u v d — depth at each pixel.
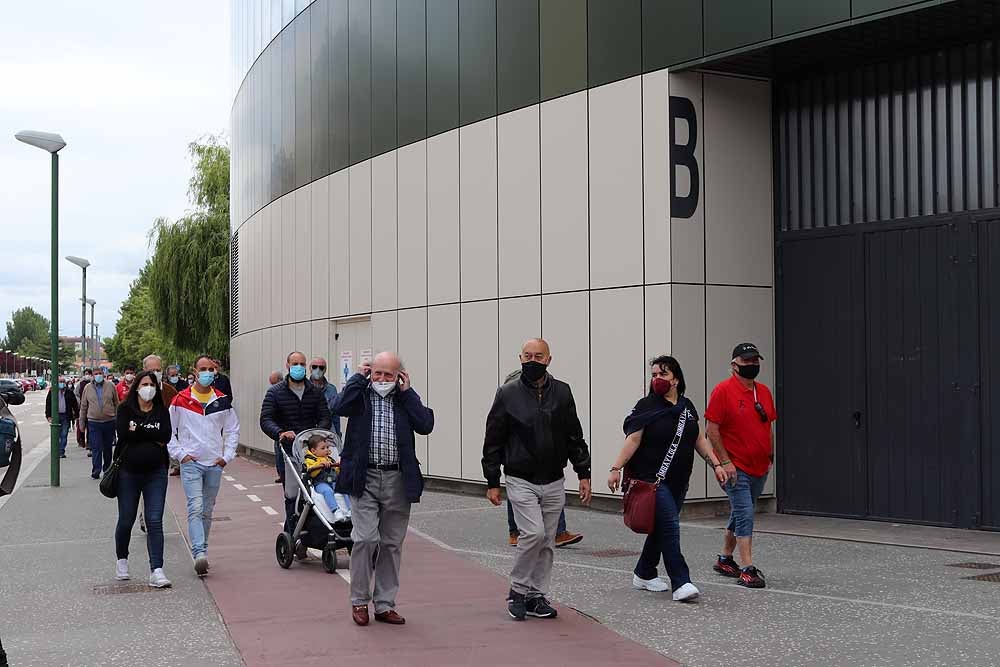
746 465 8.67
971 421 11.62
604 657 6.51
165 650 6.94
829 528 12.00
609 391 13.78
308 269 23.08
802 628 7.14
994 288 11.49
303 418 10.70
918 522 12.06
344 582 9.37
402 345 18.56
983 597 8.09
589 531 12.16
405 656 6.65
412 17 18.27
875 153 12.64
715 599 8.16
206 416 9.80
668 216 13.02
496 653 6.67
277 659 6.63
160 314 39.69
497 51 15.99
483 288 16.30
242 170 30.80
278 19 25.45
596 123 14.07
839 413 12.84
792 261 13.41
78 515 14.69
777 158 13.62
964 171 11.80
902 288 12.31
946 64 11.98
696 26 12.81
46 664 6.63
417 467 7.68
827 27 11.41
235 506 15.81
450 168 17.17
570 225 14.50
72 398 26.91
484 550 10.98
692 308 13.09
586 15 14.23
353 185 20.55
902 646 6.59
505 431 7.69
